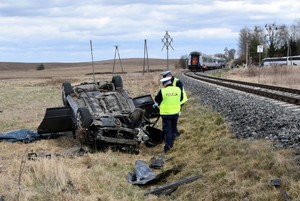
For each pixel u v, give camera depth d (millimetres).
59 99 30578
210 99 20094
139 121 12102
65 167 8914
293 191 6164
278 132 10172
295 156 7668
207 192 7395
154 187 8836
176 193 8039
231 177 7402
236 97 20016
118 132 11648
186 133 12758
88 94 13867
